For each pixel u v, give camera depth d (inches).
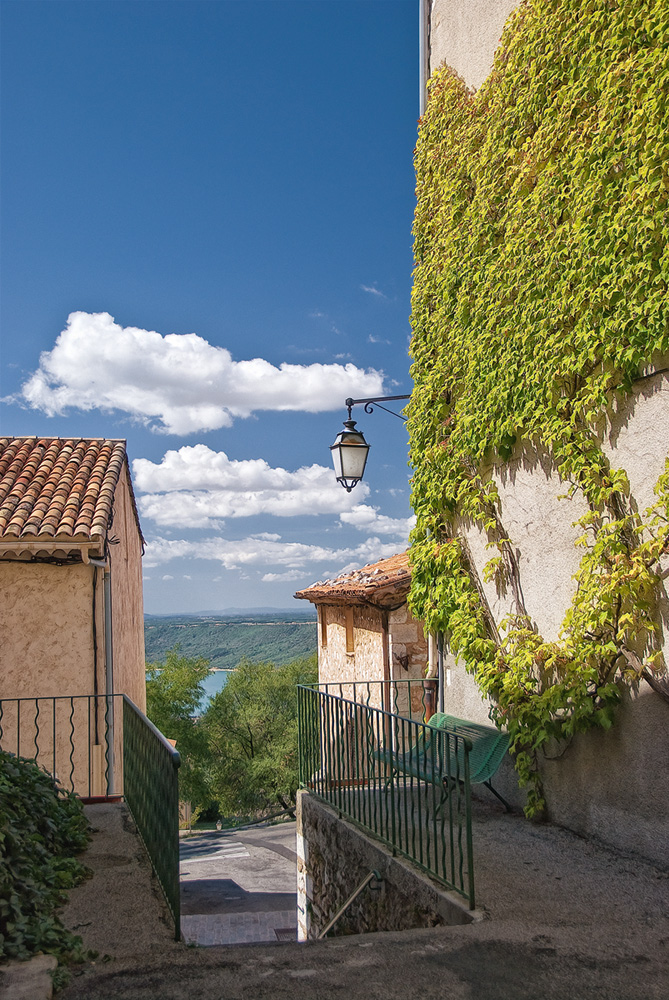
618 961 131.2
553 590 229.3
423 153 314.2
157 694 1316.4
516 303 236.2
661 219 175.2
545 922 150.9
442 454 285.7
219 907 507.8
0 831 169.8
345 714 255.9
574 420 212.4
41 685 347.3
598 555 199.5
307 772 297.9
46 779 237.0
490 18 276.4
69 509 374.3
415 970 128.2
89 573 357.7
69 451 468.1
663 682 184.1
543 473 234.8
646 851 189.2
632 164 185.3
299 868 299.7
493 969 128.4
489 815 242.7
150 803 195.9
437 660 306.5
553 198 218.2
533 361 226.5
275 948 140.8
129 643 506.0
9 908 142.7
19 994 113.9
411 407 310.2
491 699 264.1
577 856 195.3
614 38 195.5
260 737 1546.5
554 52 221.6
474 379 261.6
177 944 144.3
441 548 287.6
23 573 352.8
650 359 186.5
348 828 238.1
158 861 177.8
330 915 252.7
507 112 247.0
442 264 292.8
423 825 229.9
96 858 200.4
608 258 193.0
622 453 198.1
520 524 247.0
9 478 418.9
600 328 198.7
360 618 498.9
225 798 1501.0
